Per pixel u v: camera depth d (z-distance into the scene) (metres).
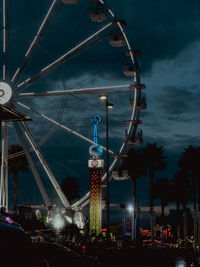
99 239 42.47
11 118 10.95
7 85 37.78
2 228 6.17
